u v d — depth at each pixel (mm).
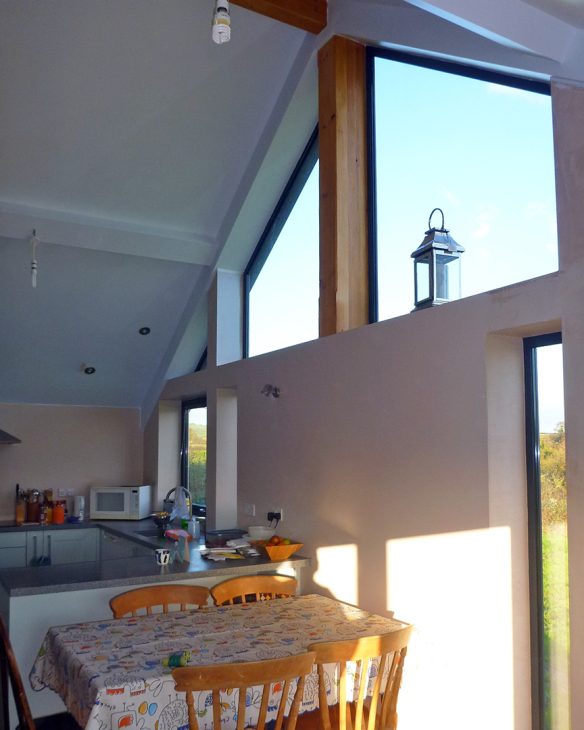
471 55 3184
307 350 4141
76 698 2520
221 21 2283
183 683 2262
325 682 2783
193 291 5770
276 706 2631
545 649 2828
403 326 3379
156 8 3955
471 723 2881
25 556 5832
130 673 2453
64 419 6449
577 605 2420
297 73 4453
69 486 6430
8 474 6180
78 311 5570
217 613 3336
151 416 6578
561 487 2816
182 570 3795
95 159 4609
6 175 4531
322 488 3941
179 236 5203
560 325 2719
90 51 4059
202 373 5559
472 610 2910
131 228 5023
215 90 4473
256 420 4676
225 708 2512
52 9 3828
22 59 3988
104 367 6207
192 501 6211
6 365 5844
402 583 3299
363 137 4207
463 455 2994
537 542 2895
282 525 4316
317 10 4164
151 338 6078
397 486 3367
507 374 2959
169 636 2934
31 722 2209
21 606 3359
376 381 3547
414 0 2754
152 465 6496
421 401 3244
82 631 3004
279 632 3008
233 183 5105
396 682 2750
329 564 3848
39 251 4984
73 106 4289
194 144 4730
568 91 2605
